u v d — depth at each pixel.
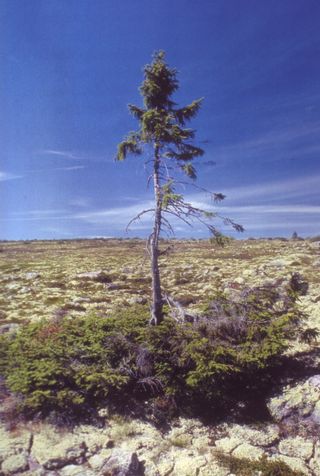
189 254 47.44
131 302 18.58
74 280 26.69
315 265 27.19
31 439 7.20
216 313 10.25
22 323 14.95
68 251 70.00
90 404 8.46
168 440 7.63
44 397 7.93
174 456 7.15
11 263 44.72
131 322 10.38
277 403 8.47
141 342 9.44
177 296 19.30
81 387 8.64
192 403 8.77
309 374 9.37
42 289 23.41
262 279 21.70
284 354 10.40
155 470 6.68
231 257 41.22
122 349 9.37
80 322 11.16
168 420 8.32
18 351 9.32
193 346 8.86
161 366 8.84
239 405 8.74
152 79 10.43
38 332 10.73
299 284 17.70
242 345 9.16
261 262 33.03
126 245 89.75
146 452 7.20
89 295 21.14
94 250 71.25
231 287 20.05
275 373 9.54
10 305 18.72
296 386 8.86
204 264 33.97
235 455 7.19
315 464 6.89
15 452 6.72
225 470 6.70
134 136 10.45
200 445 7.50
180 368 9.08
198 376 8.40
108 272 30.45
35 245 95.69
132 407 8.55
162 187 9.50
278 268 26.61
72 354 9.21
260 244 64.25
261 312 10.22
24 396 8.14
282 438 7.66
